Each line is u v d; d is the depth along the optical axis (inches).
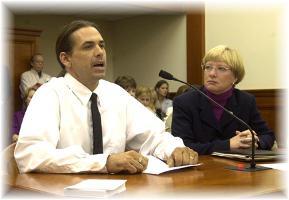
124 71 287.6
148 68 266.5
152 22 260.4
